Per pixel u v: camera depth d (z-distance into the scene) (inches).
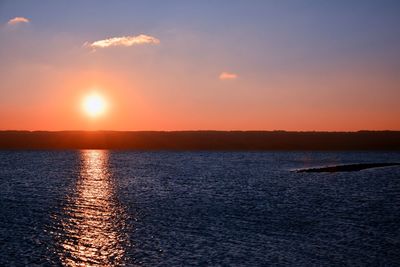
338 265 1208.2
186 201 2370.8
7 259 1222.3
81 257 1255.5
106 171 4719.5
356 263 1226.6
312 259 1256.8
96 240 1440.7
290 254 1304.1
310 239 1482.5
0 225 1643.7
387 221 1804.9
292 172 4451.3
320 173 4220.0
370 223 1761.8
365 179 3604.8
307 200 2428.6
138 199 2442.2
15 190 2815.0
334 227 1678.2
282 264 1212.5
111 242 1421.0
